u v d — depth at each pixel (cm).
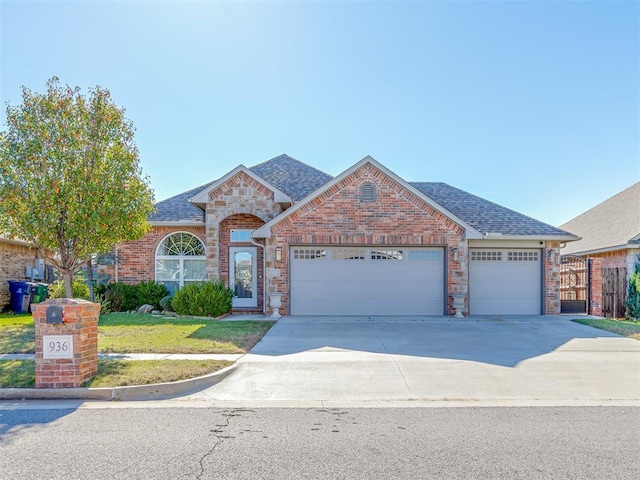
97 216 1198
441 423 580
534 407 655
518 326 1341
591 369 853
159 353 938
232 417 600
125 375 750
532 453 481
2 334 1147
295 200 1836
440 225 1591
